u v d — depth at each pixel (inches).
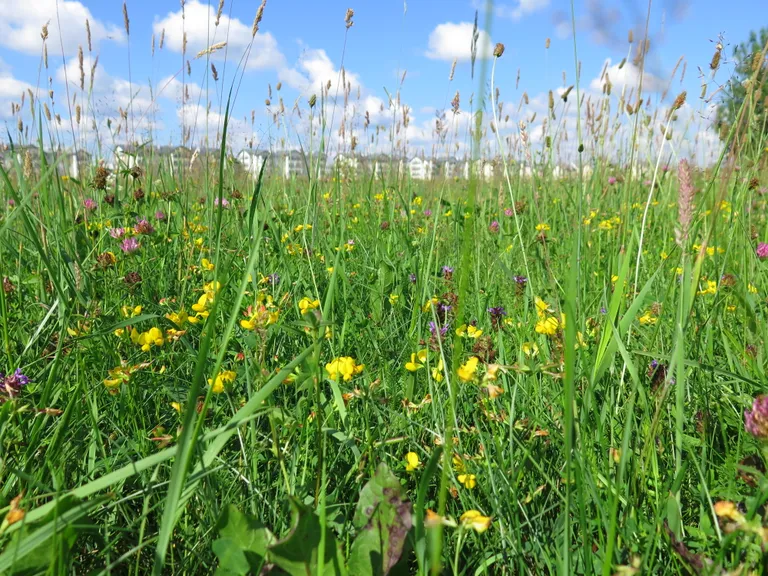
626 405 20.6
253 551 13.7
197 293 35.7
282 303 26.0
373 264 45.8
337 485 18.1
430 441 21.3
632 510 16.4
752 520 12.5
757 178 39.8
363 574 14.1
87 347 25.1
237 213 49.3
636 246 37.3
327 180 67.1
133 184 50.3
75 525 13.0
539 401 21.1
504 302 35.2
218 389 18.1
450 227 54.4
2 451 17.3
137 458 19.5
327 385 24.9
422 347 27.0
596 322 24.4
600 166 58.9
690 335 23.5
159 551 11.8
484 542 17.3
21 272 34.1
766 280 31.9
